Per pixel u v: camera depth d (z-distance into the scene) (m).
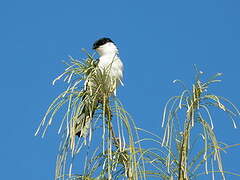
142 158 4.05
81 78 4.90
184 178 3.91
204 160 3.98
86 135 4.31
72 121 4.36
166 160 4.14
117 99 4.56
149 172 4.13
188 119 4.07
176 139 4.15
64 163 4.15
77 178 4.13
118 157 4.22
